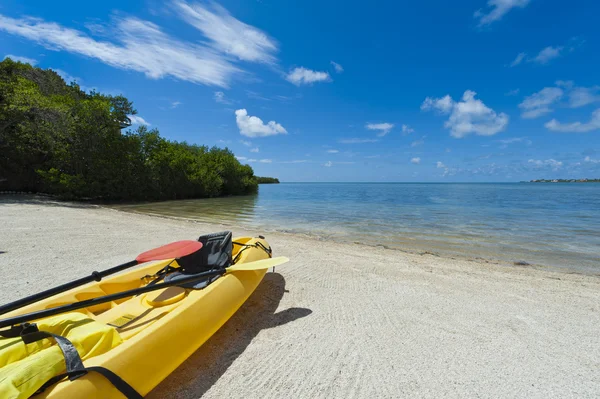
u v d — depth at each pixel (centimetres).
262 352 330
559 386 286
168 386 274
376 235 1159
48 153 2414
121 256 710
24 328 221
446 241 1048
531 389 281
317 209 2234
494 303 488
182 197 3528
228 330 375
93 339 233
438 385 282
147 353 235
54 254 700
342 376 292
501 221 1552
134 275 412
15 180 2391
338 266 684
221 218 1650
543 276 652
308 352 332
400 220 1595
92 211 1669
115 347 232
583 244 1009
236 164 4650
